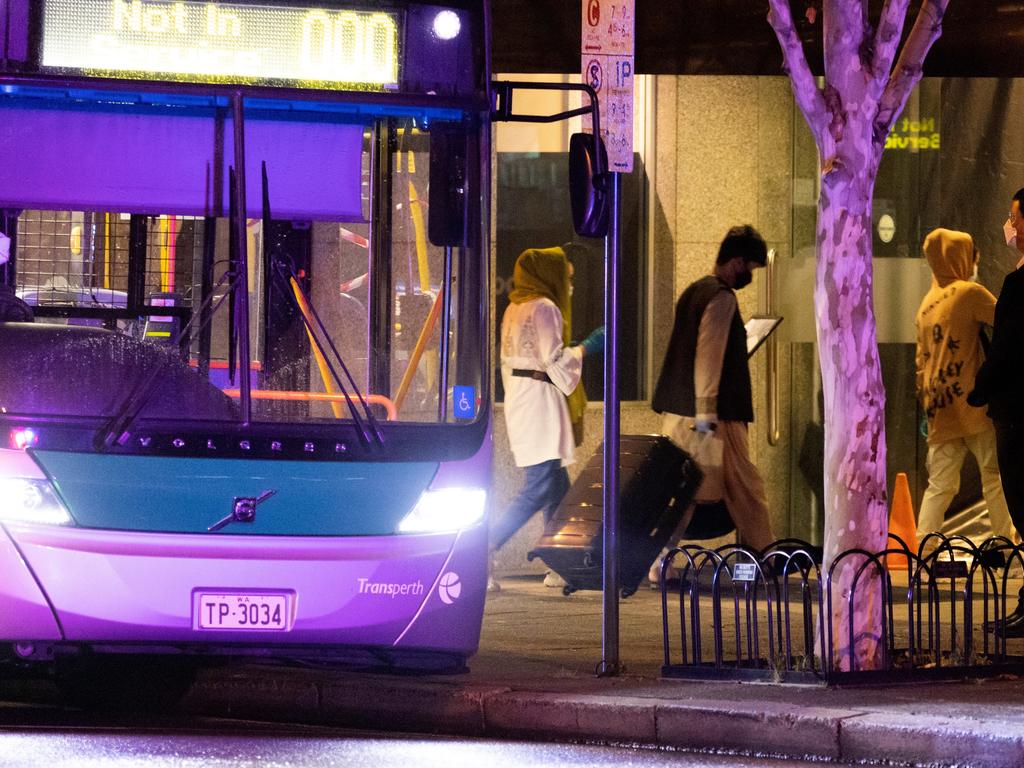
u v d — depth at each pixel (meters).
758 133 52.16
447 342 29.64
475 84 29.81
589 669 31.78
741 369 45.00
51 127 29.00
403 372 29.48
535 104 50.72
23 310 29.41
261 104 29.31
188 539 27.30
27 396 27.28
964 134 53.19
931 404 48.50
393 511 28.34
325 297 29.42
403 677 29.94
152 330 29.31
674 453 43.31
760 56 39.12
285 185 29.34
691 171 51.91
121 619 27.02
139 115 29.12
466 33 29.83
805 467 52.62
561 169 50.88
